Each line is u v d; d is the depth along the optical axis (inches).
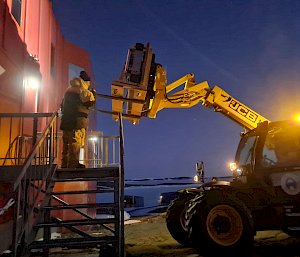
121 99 273.7
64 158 250.7
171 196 992.9
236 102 307.4
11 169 232.8
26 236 174.4
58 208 192.4
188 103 308.0
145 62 271.9
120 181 189.6
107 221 187.9
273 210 222.5
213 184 231.8
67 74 591.5
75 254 249.9
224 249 200.7
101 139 363.9
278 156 229.6
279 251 217.9
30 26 394.0
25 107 363.6
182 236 257.4
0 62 289.1
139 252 236.4
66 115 245.6
